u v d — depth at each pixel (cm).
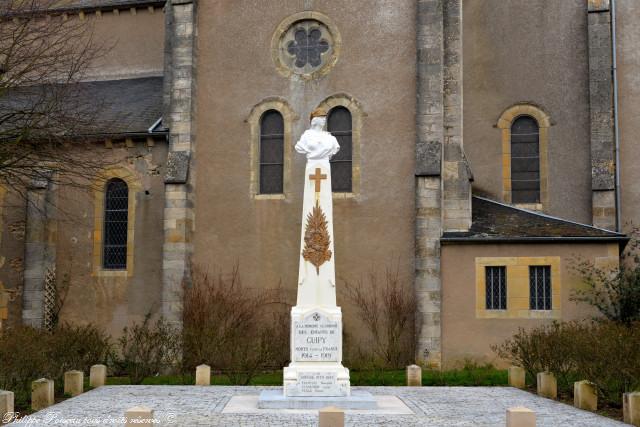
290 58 2527
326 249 1641
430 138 2366
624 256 2405
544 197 2622
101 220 2659
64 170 2314
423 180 2330
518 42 2708
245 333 2386
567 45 2666
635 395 1373
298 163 2472
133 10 3294
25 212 2653
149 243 2606
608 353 1584
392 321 2317
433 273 2284
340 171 2455
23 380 1666
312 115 1720
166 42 2673
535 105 2666
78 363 1988
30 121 2319
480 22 2747
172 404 1584
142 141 2644
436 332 2258
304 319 1600
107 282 2622
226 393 1775
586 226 2331
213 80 2555
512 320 2253
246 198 2486
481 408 1548
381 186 2403
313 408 1527
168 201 2464
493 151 2683
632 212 2522
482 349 2255
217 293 2420
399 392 1803
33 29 2412
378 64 2455
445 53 2420
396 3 2466
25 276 2609
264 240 2459
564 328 1892
